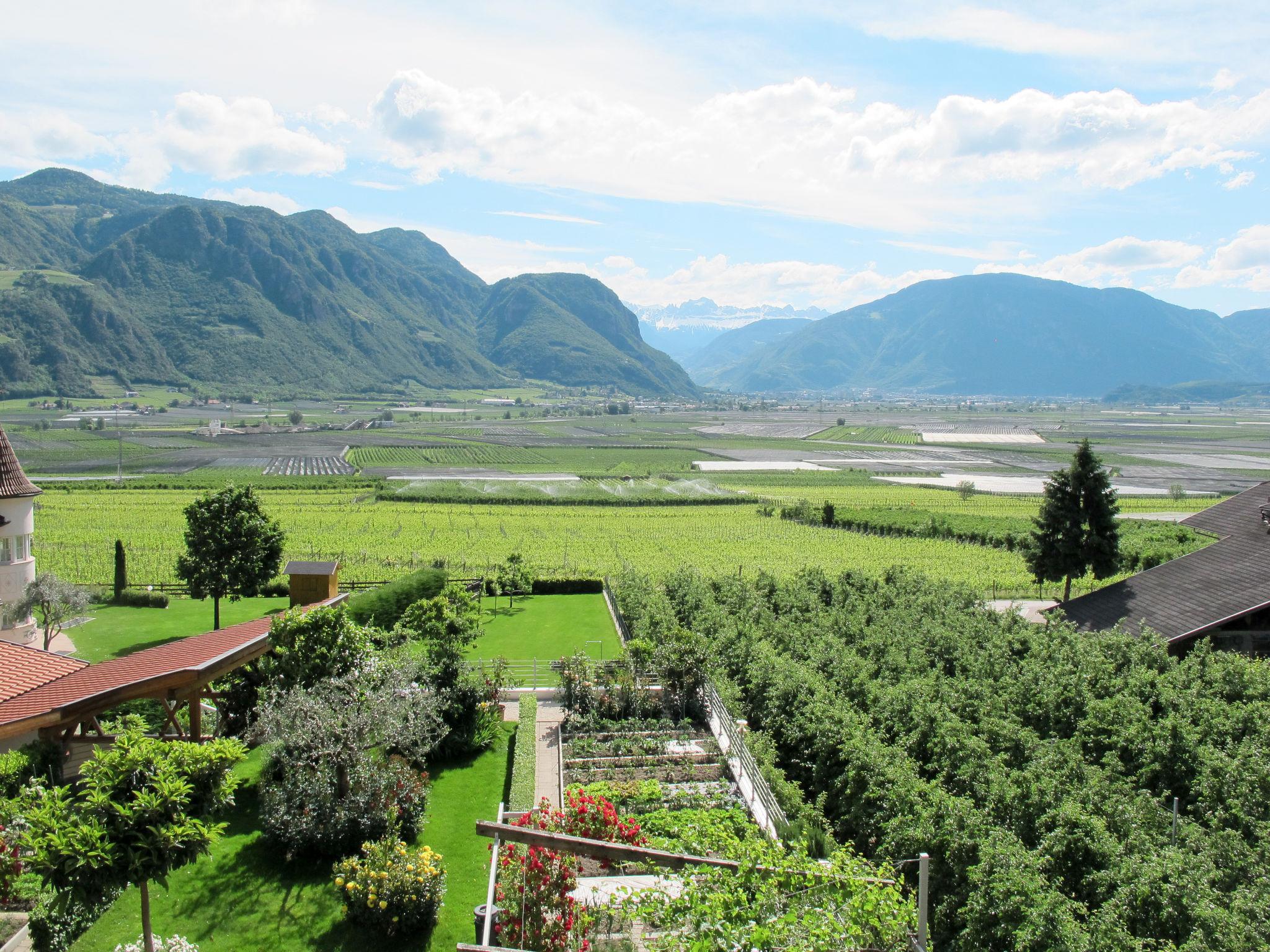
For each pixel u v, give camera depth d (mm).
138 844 15859
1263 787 24844
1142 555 74688
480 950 13602
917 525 106375
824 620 49375
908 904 15383
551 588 70688
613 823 21750
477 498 134750
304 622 29500
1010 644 43281
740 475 186000
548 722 36062
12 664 30875
